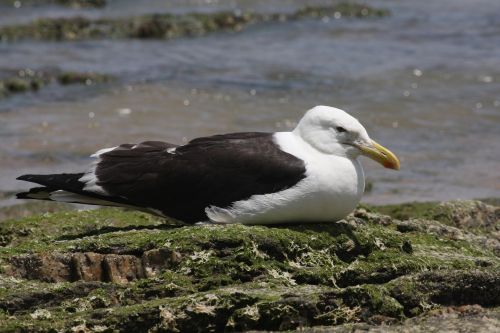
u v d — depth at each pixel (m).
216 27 31.50
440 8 34.53
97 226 12.84
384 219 12.93
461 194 17.52
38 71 26.03
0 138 20.36
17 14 33.41
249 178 10.93
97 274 10.42
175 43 29.75
